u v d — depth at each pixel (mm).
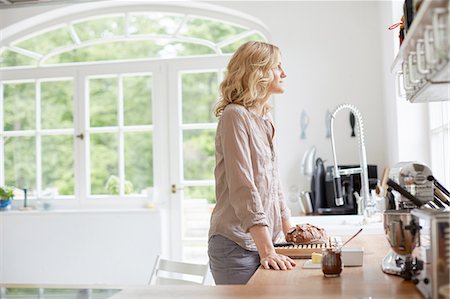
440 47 1214
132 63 4887
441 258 1233
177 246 4805
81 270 4758
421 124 3732
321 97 4488
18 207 5016
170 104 4844
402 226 1531
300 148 4492
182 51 5016
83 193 4934
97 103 4965
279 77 2285
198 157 4848
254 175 2139
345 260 1868
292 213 4469
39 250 4812
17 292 1773
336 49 4492
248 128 2131
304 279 1669
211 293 1512
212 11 4844
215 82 4836
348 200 3943
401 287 1485
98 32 5051
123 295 1535
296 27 4547
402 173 1809
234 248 2133
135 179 4914
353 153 4426
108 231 4734
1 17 4934
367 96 4438
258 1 4613
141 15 4992
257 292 1496
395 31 3711
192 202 4824
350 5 4488
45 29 5039
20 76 5039
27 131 5031
